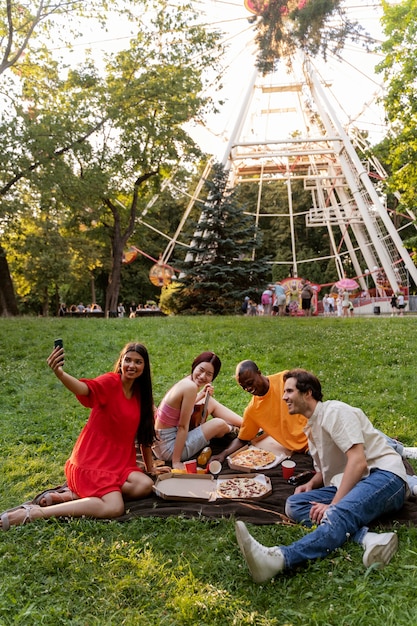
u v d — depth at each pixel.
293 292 32.25
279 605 3.17
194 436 5.91
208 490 4.86
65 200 24.86
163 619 3.03
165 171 29.98
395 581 3.34
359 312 38.28
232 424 6.57
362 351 12.02
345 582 3.34
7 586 3.35
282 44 27.86
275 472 5.42
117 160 27.61
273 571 3.39
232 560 3.65
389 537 3.60
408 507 4.35
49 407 8.91
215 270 23.66
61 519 4.31
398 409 8.23
